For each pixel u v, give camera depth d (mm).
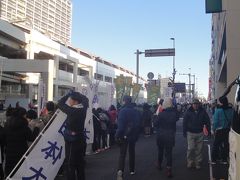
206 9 22984
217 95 50531
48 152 8102
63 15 126688
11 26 56812
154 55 32656
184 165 13664
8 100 41156
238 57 24906
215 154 13250
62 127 8336
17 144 8445
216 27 52750
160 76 66375
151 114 26547
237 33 25000
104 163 14023
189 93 96500
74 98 8305
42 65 39000
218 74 48031
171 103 11688
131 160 11820
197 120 12617
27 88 61625
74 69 76250
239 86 5836
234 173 5180
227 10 25188
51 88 39250
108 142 19250
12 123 8477
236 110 5629
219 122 12812
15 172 7781
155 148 18953
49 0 115375
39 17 109062
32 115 10023
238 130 5223
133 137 11102
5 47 60156
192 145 12719
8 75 54469
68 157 8219
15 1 91750
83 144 8383
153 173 12070
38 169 7922
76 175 8914
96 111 16906
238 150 4969
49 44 70000
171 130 11500
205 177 11391
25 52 64875
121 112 10961
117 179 10859
